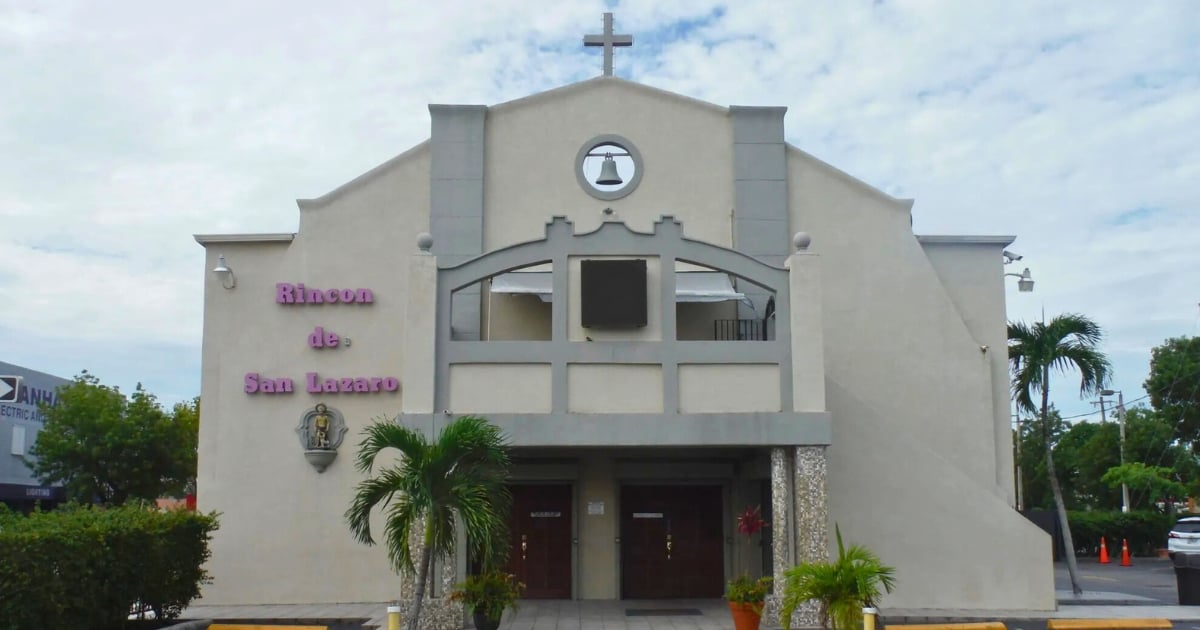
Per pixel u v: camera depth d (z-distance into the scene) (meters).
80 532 15.72
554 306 19.77
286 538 23.14
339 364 23.78
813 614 18.62
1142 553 47.62
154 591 18.03
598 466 23.52
